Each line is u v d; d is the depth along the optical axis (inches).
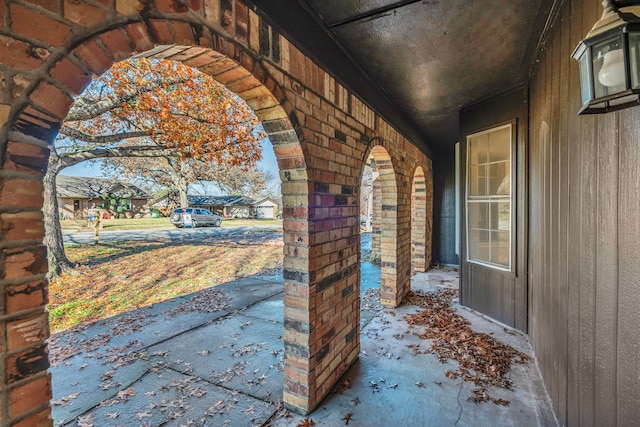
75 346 121.7
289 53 70.8
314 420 79.4
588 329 57.9
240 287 214.2
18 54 30.3
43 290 32.9
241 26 57.1
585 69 43.4
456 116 173.2
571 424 66.3
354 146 105.4
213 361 110.0
